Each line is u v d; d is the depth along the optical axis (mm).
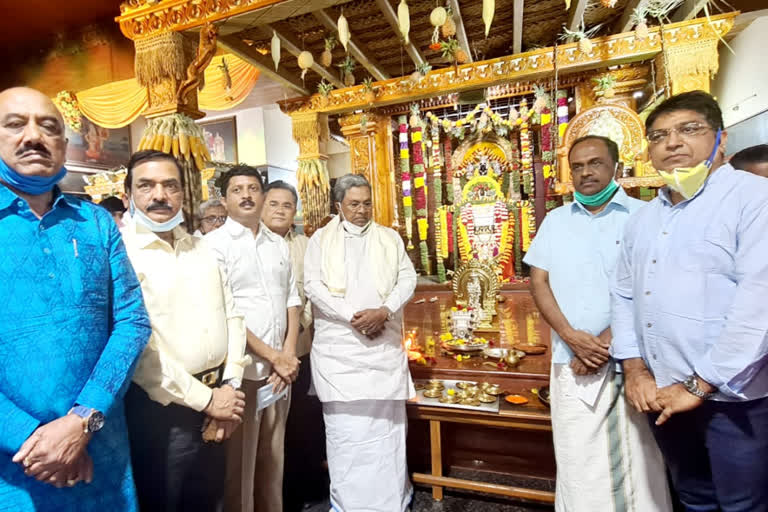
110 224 1242
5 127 1001
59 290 1062
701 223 1255
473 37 5090
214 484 1472
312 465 2426
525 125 6508
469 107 7008
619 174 4000
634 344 1439
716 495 1289
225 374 1504
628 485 1604
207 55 3318
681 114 1261
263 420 1910
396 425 2070
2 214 1022
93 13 5980
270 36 4305
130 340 1161
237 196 1844
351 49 4570
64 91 6742
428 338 3344
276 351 1806
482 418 2068
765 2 4348
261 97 7848
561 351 1694
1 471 998
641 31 3707
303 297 2473
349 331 1978
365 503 1965
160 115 3471
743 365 1116
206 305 1480
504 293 5973
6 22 6043
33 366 1010
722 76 5160
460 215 7137
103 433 1166
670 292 1289
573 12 4273
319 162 5535
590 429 1631
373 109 5848
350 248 2076
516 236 6961
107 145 9055
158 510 1366
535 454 2285
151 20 3408
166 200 1401
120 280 1211
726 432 1202
